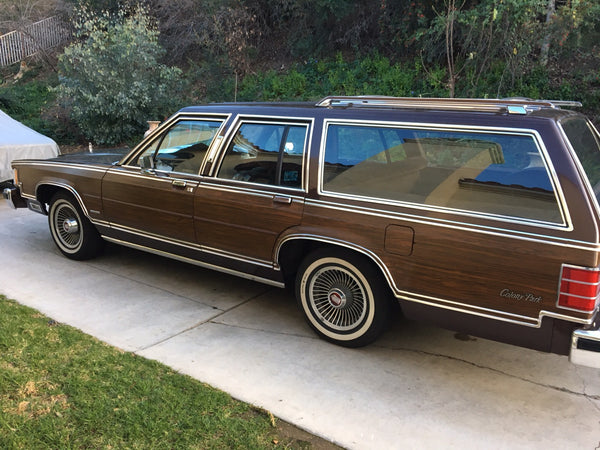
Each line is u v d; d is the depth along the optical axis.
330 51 14.30
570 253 2.70
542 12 9.04
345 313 3.71
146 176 4.59
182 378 3.23
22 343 3.59
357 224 3.42
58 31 19.67
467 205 3.06
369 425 2.88
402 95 11.24
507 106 3.03
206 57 15.20
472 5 10.22
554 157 2.80
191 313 4.29
